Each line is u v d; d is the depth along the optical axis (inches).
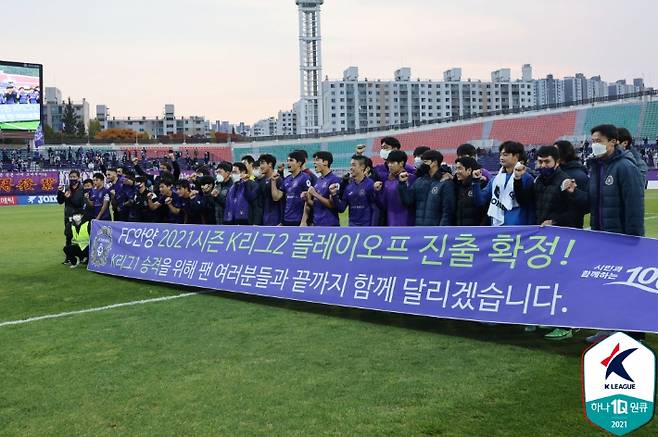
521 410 147.7
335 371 180.1
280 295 266.8
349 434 137.7
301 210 325.4
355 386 167.2
